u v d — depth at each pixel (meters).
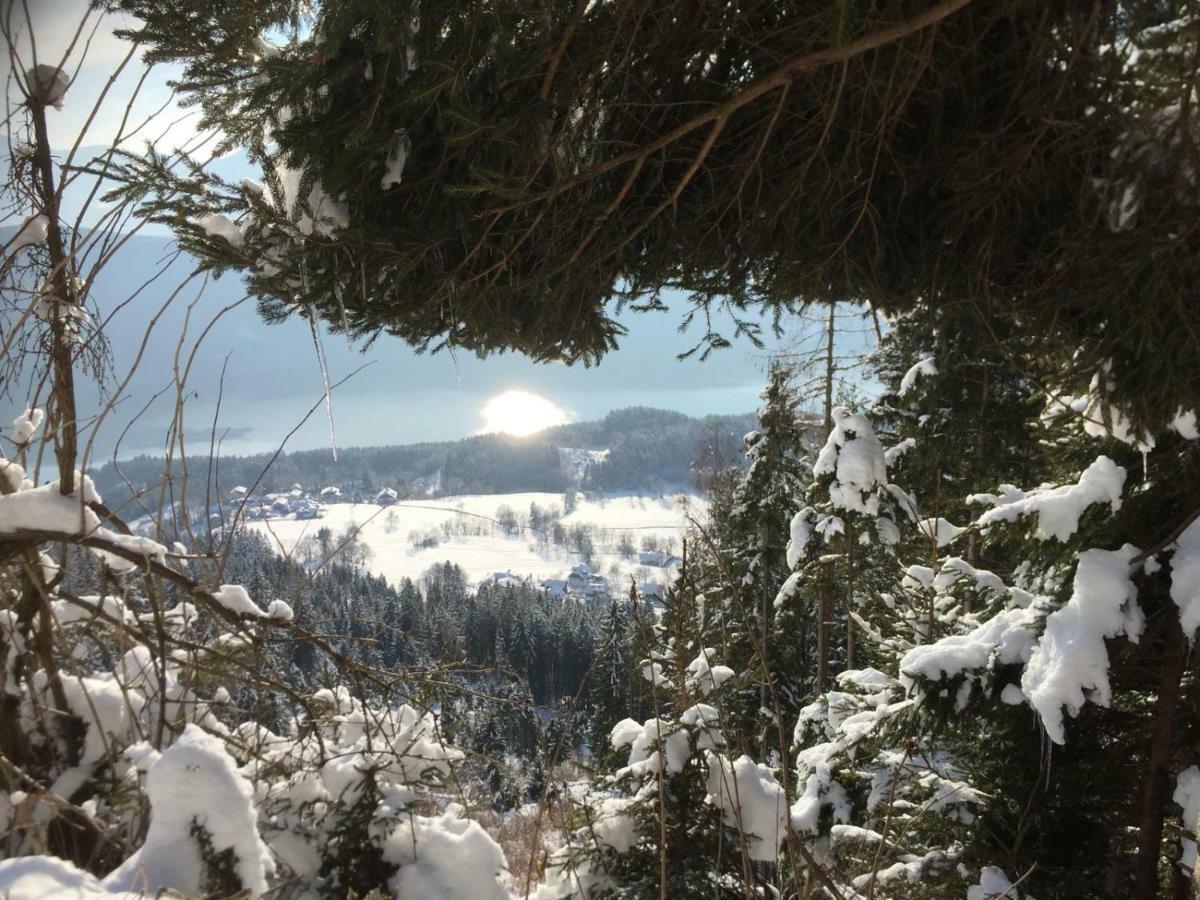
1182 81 1.96
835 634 11.37
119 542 2.41
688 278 2.71
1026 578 4.33
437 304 2.43
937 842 4.41
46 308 2.23
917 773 4.41
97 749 2.56
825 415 10.98
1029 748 4.18
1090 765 4.20
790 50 2.16
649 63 2.16
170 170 1.98
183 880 1.55
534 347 2.76
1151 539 3.77
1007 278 2.65
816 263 2.63
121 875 1.51
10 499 2.34
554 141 2.13
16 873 1.31
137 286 2.32
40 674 2.67
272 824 2.49
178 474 2.58
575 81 2.10
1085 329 2.76
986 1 2.10
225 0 1.79
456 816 2.75
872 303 2.91
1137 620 3.54
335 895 2.44
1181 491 3.70
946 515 9.44
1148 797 4.04
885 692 4.70
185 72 1.94
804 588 9.27
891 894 4.01
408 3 1.81
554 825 3.41
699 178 2.45
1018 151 2.26
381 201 2.13
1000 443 8.01
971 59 2.24
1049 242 2.52
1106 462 3.77
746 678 3.70
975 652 3.88
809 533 9.31
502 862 2.60
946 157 2.37
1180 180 2.16
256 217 2.04
